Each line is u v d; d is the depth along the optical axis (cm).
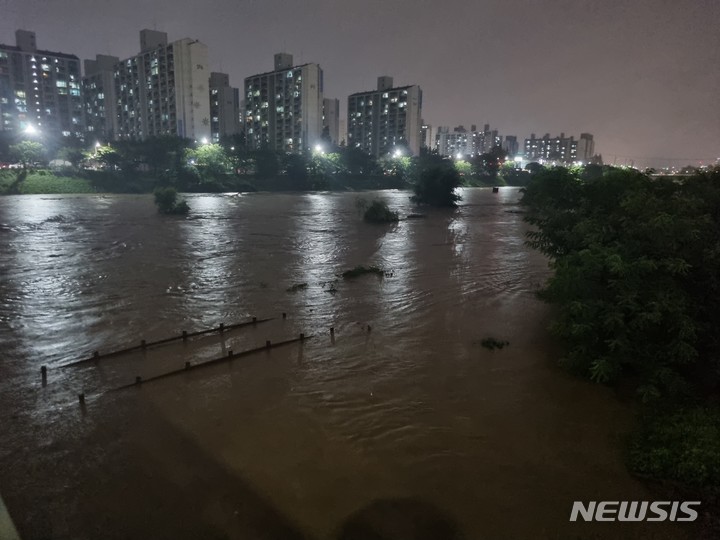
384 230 4056
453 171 6519
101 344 1397
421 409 1040
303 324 1586
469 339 1461
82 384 1140
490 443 917
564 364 1228
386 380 1179
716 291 1085
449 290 2045
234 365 1252
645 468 823
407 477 816
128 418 991
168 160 8769
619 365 1114
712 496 759
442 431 956
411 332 1522
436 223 4672
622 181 1374
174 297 1891
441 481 808
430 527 706
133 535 683
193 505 743
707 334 1076
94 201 6300
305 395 1097
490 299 1911
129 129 13588
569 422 990
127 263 2539
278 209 5766
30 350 1348
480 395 1105
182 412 1017
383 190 10969
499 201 7988
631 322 1077
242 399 1074
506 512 739
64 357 1301
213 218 4719
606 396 1095
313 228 4094
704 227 1110
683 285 1114
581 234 1298
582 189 1530
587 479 816
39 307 1745
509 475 825
